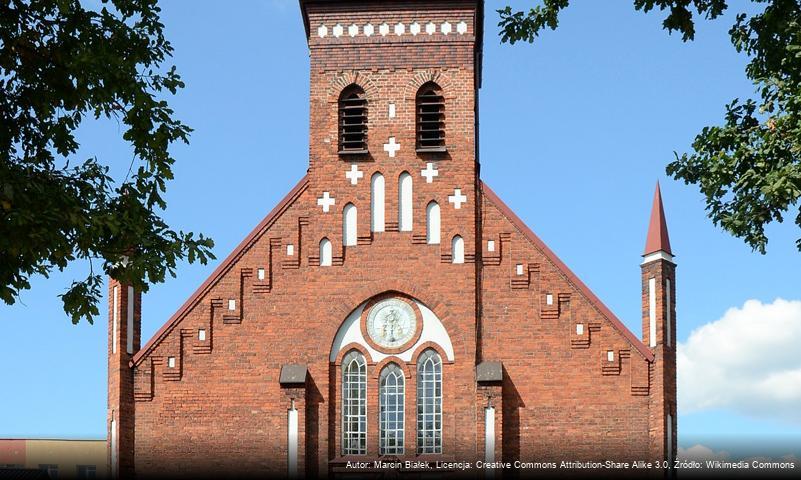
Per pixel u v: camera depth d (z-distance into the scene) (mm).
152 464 51688
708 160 39344
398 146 54312
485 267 53188
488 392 51562
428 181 53969
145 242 37688
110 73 36781
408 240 53531
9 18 36000
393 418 52250
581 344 52188
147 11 38812
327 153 54344
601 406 51625
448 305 52844
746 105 39688
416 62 55000
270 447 51688
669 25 39875
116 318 52656
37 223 34031
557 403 51781
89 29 37469
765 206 38344
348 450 52094
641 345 51938
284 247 53469
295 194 53938
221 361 52500
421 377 52500
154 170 38281
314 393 52281
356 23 55375
